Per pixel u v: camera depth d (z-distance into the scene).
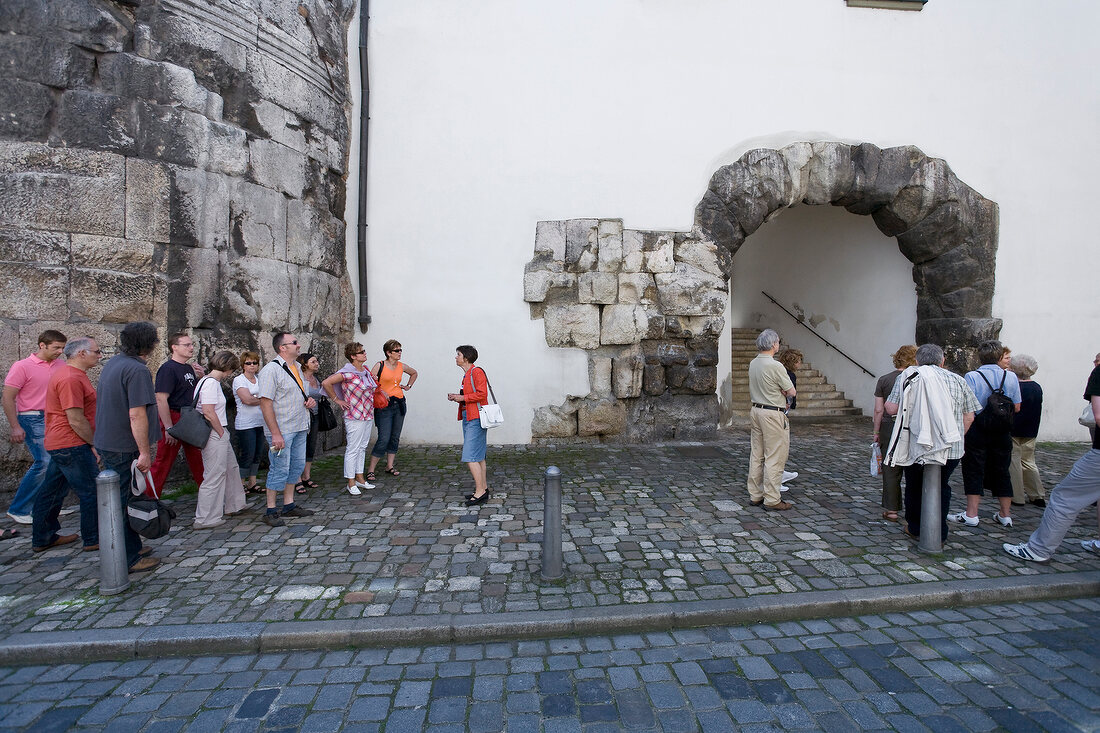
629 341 8.02
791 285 12.43
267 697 2.64
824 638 3.15
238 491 4.93
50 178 5.07
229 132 6.02
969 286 8.69
